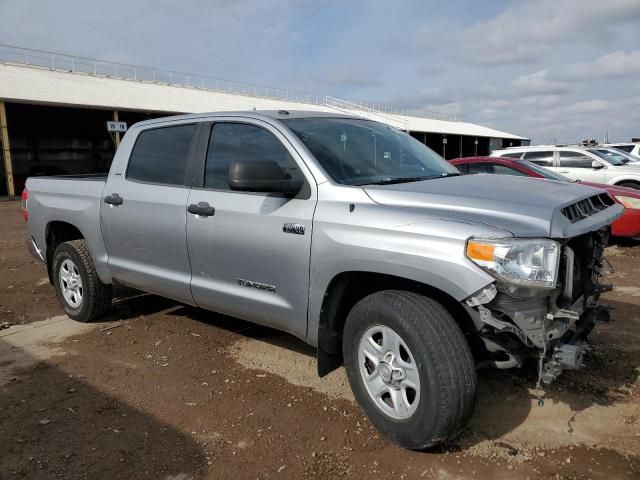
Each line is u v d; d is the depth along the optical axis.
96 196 4.94
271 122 3.77
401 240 2.92
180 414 3.52
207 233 3.94
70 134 33.09
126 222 4.60
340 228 3.18
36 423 3.44
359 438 3.20
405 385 3.00
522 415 3.39
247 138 3.89
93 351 4.62
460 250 2.72
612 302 5.62
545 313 2.80
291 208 3.45
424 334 2.81
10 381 4.07
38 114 28.70
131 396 3.79
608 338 4.59
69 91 27.28
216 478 2.86
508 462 2.92
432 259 2.79
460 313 3.07
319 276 3.30
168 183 4.34
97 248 4.99
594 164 12.70
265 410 3.55
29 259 8.64
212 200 3.93
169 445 3.17
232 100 39.41
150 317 5.48
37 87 26.34
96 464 3.00
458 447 3.07
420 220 2.91
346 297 3.46
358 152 3.79
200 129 4.23
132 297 6.18
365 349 3.19
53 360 4.45
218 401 3.69
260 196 3.66
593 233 3.36
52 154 32.41
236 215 3.74
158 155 4.52
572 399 3.58
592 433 3.19
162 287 4.46
